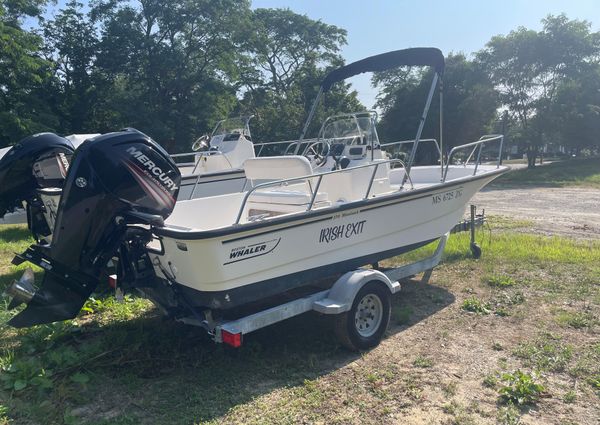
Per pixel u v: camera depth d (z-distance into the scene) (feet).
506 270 20.52
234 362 12.76
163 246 11.47
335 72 19.70
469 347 13.42
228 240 11.17
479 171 20.47
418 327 14.97
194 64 83.71
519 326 14.76
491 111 90.33
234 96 90.12
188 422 10.00
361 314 13.61
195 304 12.01
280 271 12.73
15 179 14.90
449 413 10.25
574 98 88.38
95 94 78.18
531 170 85.46
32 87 62.03
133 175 11.04
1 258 23.81
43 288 11.75
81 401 10.71
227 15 82.43
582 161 97.71
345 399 10.85
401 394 11.04
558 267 20.66
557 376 11.71
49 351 12.96
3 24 54.90
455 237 26.43
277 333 14.64
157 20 79.97
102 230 10.95
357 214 14.35
